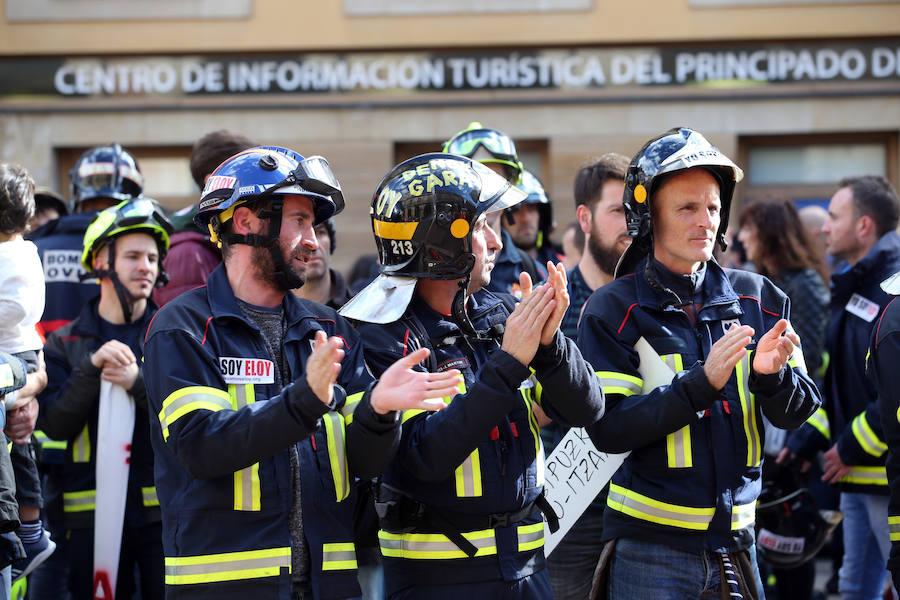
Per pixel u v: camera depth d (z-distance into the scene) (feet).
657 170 11.61
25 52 35.78
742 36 35.32
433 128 35.88
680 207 11.76
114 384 15.29
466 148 17.93
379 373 10.69
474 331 10.88
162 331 10.00
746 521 11.68
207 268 17.08
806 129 35.58
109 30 35.78
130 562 15.47
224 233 10.53
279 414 9.21
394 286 10.84
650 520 11.60
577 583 14.52
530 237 20.16
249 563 9.65
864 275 17.25
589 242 15.53
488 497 10.47
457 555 10.46
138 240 16.39
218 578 9.61
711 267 12.31
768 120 35.60
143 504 15.30
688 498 11.43
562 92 35.78
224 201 10.32
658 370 11.76
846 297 17.47
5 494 12.29
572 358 10.38
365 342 10.82
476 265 11.03
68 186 36.76
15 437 13.67
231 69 35.99
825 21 35.22
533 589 10.72
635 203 11.94
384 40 35.68
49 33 35.78
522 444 10.78
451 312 11.09
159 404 9.86
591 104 35.70
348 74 35.91
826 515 16.93
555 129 35.78
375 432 9.80
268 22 35.73
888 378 12.12
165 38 35.78
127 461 15.16
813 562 19.61
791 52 35.55
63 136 36.14
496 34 35.58
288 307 10.72
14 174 13.33
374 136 35.88
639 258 12.50
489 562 10.46
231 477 9.73
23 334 13.39
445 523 10.48
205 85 36.01
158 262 17.08
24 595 16.55
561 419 11.03
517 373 9.81
